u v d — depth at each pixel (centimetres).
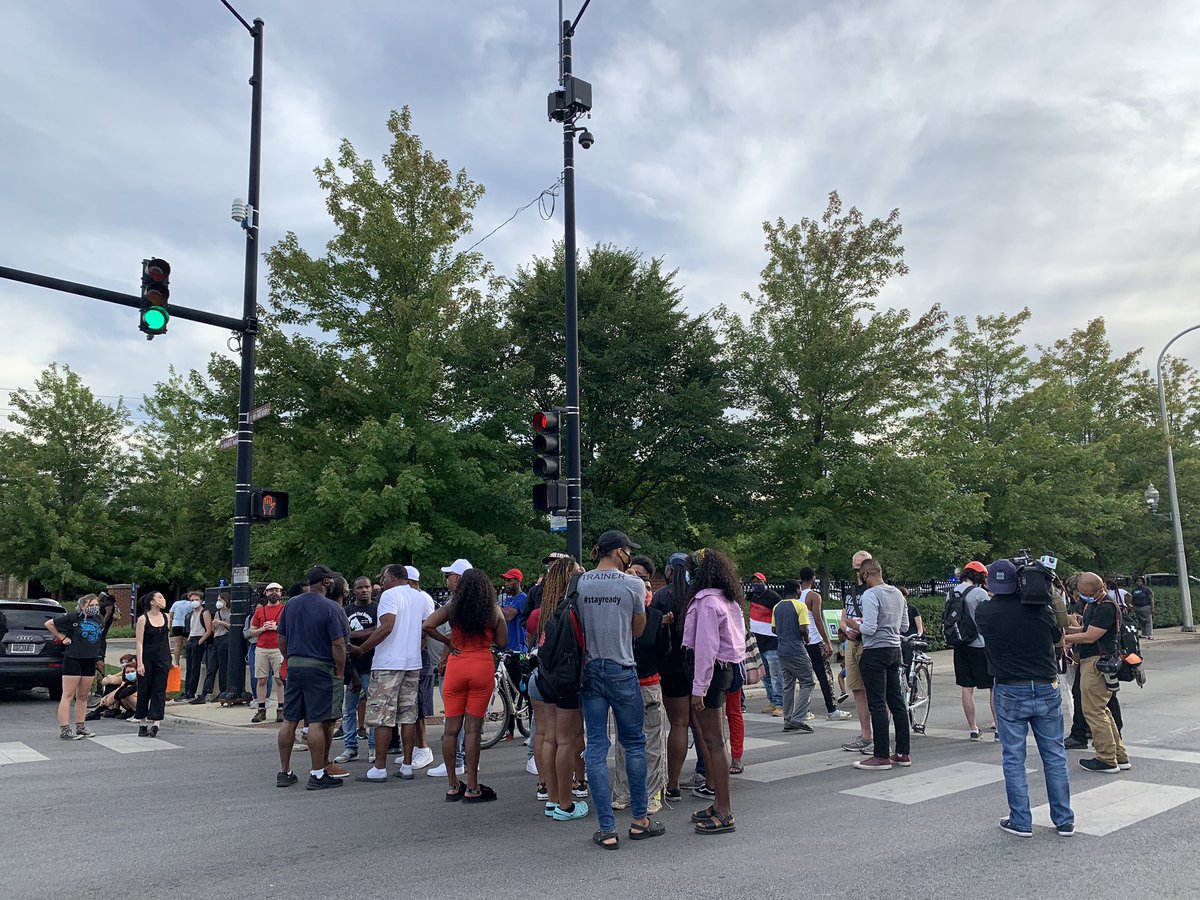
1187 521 3036
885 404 2030
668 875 480
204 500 2998
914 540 1980
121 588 3095
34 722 1188
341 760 866
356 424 1686
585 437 2098
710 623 573
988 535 2459
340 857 522
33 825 601
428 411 1683
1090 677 749
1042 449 2438
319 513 1519
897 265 2072
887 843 536
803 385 2025
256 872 494
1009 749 559
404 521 1552
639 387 2119
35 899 452
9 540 2880
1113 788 676
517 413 1762
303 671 721
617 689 549
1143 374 3316
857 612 1079
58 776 780
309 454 1595
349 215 1680
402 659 774
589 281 2183
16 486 2945
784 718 1075
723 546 2191
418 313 1630
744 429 2122
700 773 705
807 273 2116
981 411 2609
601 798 539
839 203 2122
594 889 458
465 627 676
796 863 498
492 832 578
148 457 3212
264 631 1139
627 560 584
